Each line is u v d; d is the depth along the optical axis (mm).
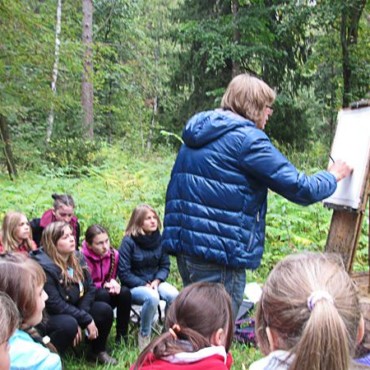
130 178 8023
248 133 2590
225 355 1735
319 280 1241
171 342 1708
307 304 1213
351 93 14125
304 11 13633
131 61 24922
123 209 6445
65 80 14258
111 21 24266
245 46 15359
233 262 2627
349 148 3324
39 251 3393
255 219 2680
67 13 17609
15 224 3781
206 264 2688
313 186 2600
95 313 3465
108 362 3451
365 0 13195
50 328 3242
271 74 16141
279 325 1251
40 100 10906
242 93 2695
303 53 16062
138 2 27484
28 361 2121
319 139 18062
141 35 25578
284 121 15883
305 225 6203
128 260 3988
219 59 15531
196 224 2650
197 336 1730
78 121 17172
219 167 2617
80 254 3604
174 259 5363
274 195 6809
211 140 2650
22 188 7059
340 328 1144
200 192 2645
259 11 15367
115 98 24641
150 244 4039
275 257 5465
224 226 2613
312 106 18141
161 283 4082
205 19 16484
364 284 3598
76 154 12328
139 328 3920
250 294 4297
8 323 1494
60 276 3328
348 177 3281
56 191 7172
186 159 2750
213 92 16156
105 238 3840
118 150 14734
